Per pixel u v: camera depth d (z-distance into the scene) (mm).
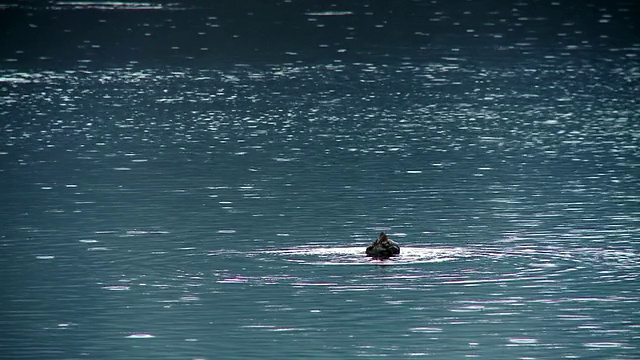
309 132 174250
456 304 87000
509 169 143125
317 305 86938
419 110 197000
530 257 99125
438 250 101750
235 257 100062
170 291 90938
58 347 79562
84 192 129875
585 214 116688
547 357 77188
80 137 170375
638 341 79812
